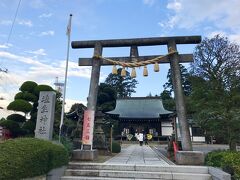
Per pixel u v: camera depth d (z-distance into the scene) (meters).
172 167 9.75
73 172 9.80
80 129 17.95
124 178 9.30
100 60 14.61
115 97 55.38
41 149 7.55
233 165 8.21
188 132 12.65
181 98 13.13
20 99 14.07
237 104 13.12
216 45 14.88
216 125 12.88
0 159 6.33
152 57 14.25
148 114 48.78
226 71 13.96
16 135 14.08
